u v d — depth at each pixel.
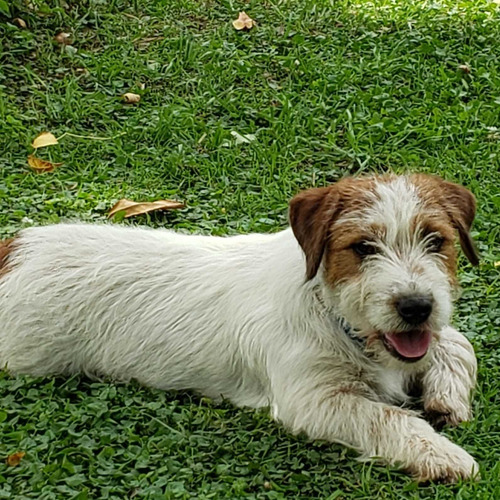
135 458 1.04
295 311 1.11
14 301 1.21
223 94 1.78
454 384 1.13
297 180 1.57
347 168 1.62
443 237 1.07
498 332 1.25
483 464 1.04
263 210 1.51
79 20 1.96
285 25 2.01
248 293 1.15
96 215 1.49
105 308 1.20
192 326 1.17
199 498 0.99
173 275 1.20
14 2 1.93
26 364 1.21
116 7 2.03
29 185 1.55
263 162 1.62
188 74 1.83
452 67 1.89
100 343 1.20
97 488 1.00
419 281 1.02
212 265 1.20
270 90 1.80
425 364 1.11
